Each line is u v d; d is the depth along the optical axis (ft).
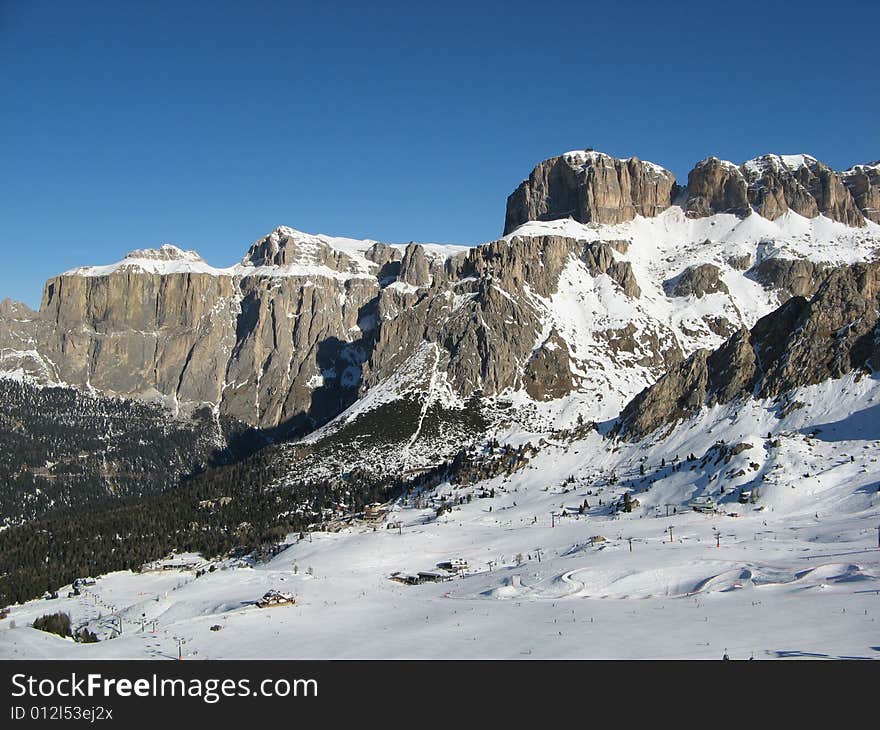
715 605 430.61
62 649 447.01
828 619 369.71
